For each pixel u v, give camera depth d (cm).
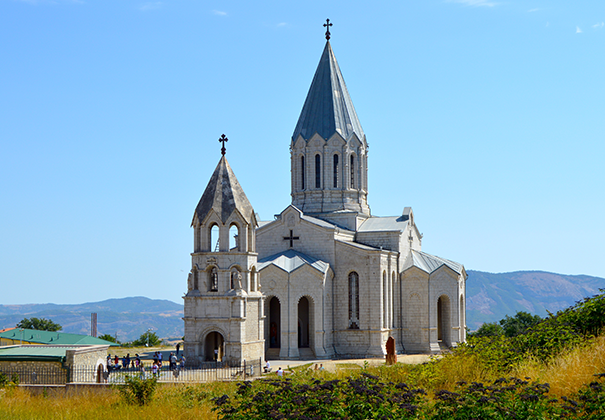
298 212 8069
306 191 8431
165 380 5062
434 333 8000
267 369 5988
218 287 6203
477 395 2400
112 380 5147
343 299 7744
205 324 6178
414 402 2545
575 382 2711
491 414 2272
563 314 3856
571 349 3241
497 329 9400
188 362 6147
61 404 3750
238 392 2980
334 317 7744
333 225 8050
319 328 7362
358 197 8544
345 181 8412
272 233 8200
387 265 7888
